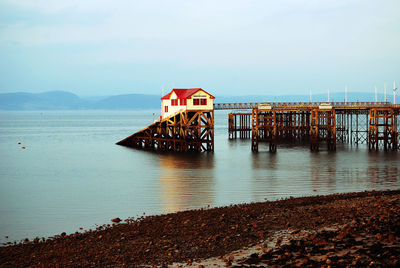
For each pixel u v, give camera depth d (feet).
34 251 94.17
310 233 92.43
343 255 78.23
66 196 153.79
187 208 132.05
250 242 90.84
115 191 160.25
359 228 91.40
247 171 198.39
